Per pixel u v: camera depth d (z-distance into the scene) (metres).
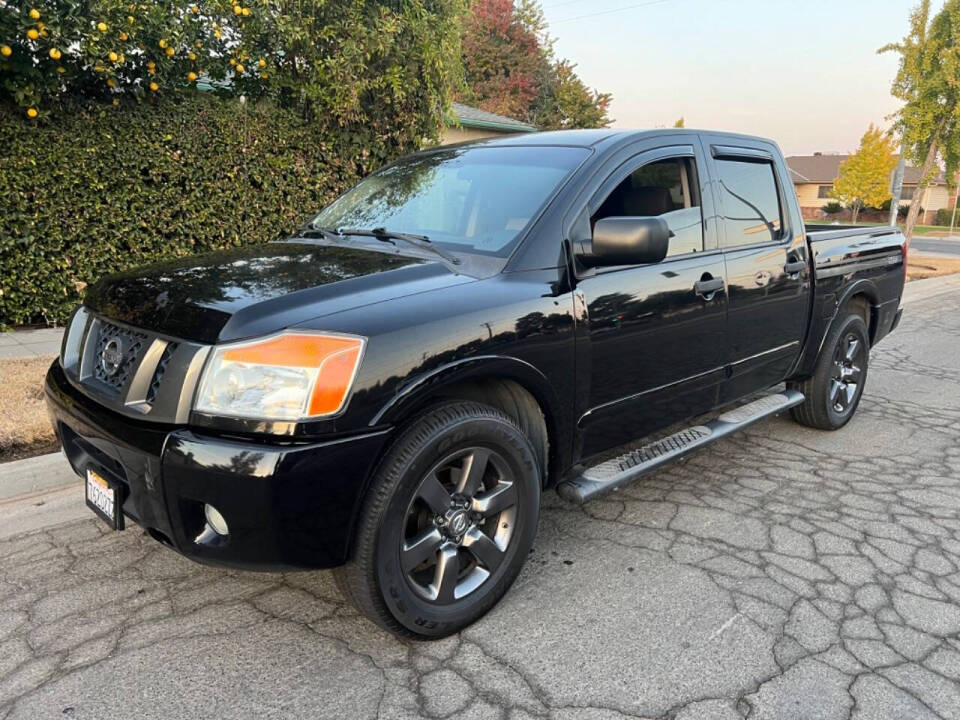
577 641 2.54
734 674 2.37
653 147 3.37
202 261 2.90
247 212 8.16
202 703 2.19
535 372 2.65
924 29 15.43
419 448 2.30
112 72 6.50
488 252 2.83
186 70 7.41
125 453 2.22
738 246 3.78
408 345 2.27
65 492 3.65
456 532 2.50
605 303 2.93
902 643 2.56
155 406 2.19
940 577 3.03
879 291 5.11
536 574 3.00
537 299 2.68
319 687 2.27
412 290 2.47
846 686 2.32
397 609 2.34
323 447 2.10
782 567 3.09
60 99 6.73
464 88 9.41
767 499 3.82
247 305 2.25
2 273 6.79
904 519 3.60
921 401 5.92
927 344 8.55
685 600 2.82
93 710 2.14
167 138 7.37
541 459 2.88
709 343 3.52
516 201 3.01
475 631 2.59
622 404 3.12
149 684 2.27
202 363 2.14
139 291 2.56
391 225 3.32
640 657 2.46
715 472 4.21
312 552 2.16
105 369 2.47
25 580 2.86
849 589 2.92
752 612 2.74
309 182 8.52
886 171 41.97
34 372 5.11
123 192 7.26
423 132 9.11
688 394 3.50
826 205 54.62
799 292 4.21
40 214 6.83
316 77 8.04
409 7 8.27
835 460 4.44
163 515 2.17
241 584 2.88
